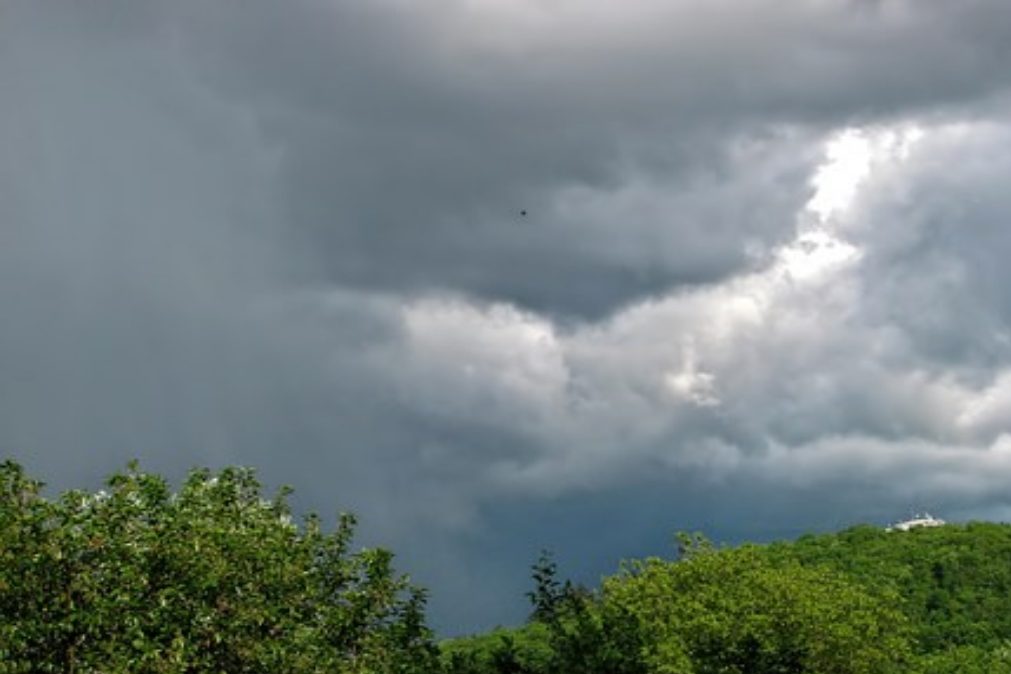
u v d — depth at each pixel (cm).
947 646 10100
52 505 3064
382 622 3528
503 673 3216
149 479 3291
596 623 3198
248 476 3822
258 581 3247
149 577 3042
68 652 2880
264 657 3067
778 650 4331
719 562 6378
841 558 12044
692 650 5122
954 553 11750
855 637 5862
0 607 2903
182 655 2889
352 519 3725
